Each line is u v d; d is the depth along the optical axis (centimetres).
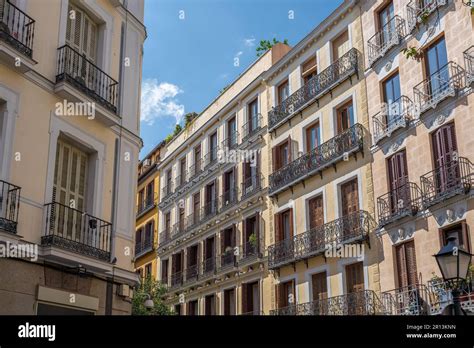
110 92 1656
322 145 2680
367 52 2541
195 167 3900
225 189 3481
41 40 1460
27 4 1439
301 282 2658
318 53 2867
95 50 1694
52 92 1461
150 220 4428
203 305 3438
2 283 1223
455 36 2045
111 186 1614
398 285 2159
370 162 2422
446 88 2044
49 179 1403
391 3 2458
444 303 1825
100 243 1512
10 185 1279
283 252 2778
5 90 1334
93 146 1566
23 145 1352
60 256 1325
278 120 3022
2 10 1352
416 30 2236
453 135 2005
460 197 1905
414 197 2125
